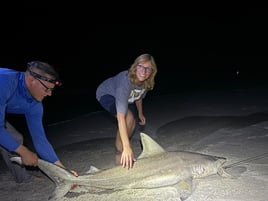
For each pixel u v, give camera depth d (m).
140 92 2.05
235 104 3.79
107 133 3.01
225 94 4.51
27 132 3.29
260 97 4.12
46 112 4.36
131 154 1.84
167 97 4.53
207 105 3.83
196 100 4.18
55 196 1.75
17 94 1.60
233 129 2.81
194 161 1.87
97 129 3.15
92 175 1.79
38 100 1.63
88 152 2.51
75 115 4.11
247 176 1.90
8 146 1.60
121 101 1.93
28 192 1.90
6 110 1.68
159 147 1.92
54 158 1.90
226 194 1.71
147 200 1.72
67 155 2.48
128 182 1.81
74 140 2.85
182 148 2.44
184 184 1.79
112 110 2.18
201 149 2.38
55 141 2.86
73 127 3.28
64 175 1.75
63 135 3.02
